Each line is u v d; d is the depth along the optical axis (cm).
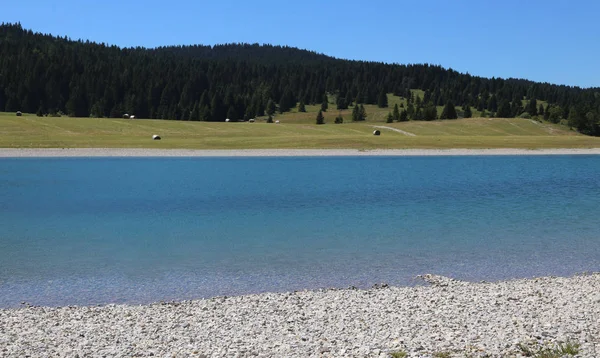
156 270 1959
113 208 3441
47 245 2367
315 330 1253
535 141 10050
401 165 6781
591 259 2131
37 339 1198
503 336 1166
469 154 8462
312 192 4262
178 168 6247
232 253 2228
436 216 3158
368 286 1758
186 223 2925
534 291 1625
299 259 2127
